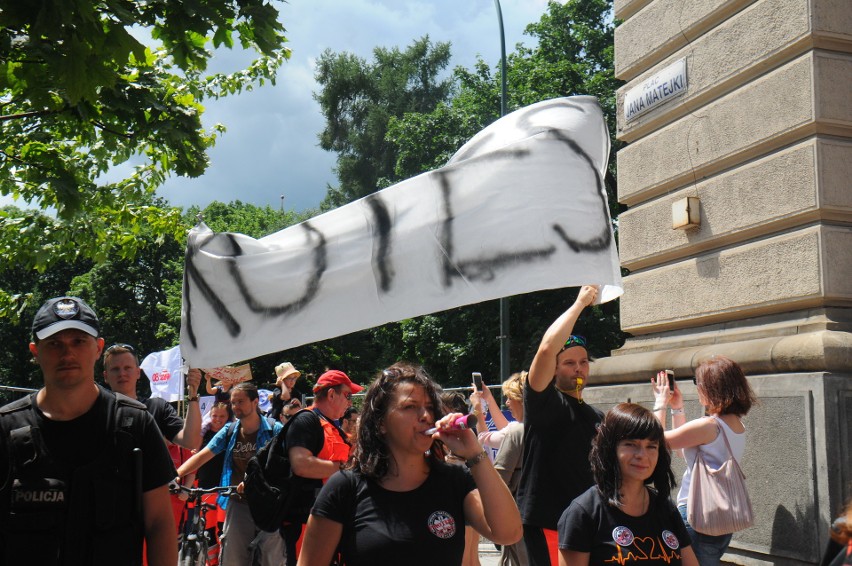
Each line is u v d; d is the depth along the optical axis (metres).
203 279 4.41
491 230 3.84
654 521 3.44
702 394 5.29
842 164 6.15
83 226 10.27
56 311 2.99
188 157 7.02
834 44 6.27
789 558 5.69
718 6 7.14
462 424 2.88
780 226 6.46
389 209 4.01
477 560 6.58
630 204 8.36
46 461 2.88
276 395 10.57
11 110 7.68
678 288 7.48
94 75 4.88
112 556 2.91
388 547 2.84
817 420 5.59
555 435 4.50
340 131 44.81
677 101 7.62
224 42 5.62
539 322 27.84
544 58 31.03
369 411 2.98
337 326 4.08
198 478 7.79
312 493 5.24
